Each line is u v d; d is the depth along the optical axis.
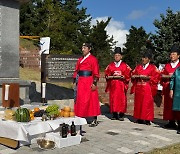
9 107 7.91
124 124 9.12
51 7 27.92
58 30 27.50
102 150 6.08
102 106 12.05
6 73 8.84
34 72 16.27
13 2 9.02
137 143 6.71
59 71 11.05
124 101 9.94
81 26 39.28
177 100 7.91
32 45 23.39
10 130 6.12
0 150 5.96
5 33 8.82
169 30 20.28
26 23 28.72
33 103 9.66
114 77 9.97
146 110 9.15
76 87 8.56
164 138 7.33
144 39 38.06
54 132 6.59
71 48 26.95
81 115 8.38
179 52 8.80
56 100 11.64
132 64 34.72
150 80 9.26
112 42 33.50
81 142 6.63
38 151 5.90
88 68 8.45
